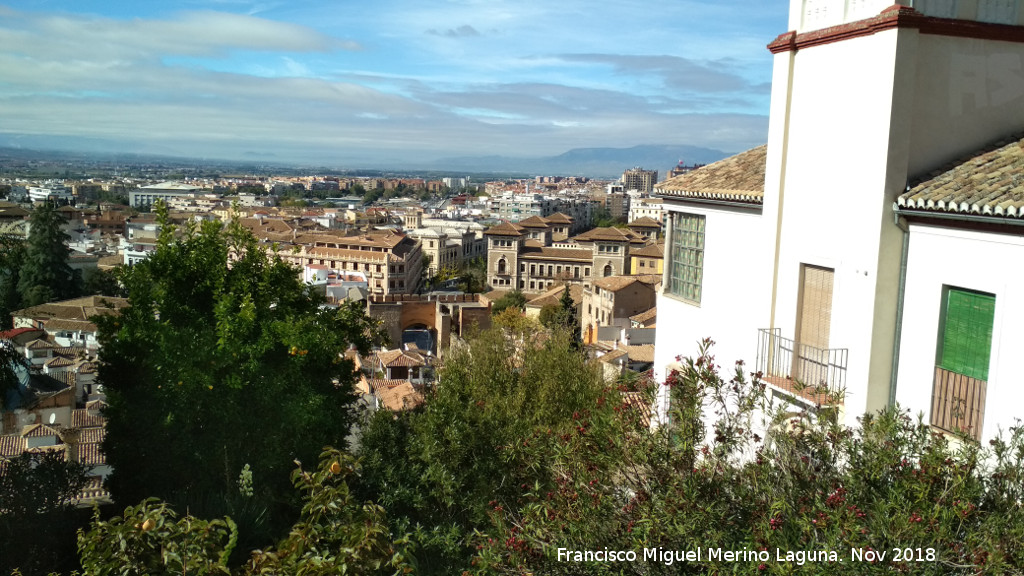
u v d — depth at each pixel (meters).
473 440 17.91
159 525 8.91
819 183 14.14
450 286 171.50
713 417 15.62
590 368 21.42
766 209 15.47
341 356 25.59
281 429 20.06
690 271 19.00
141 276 20.98
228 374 19.75
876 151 12.73
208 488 19.23
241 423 19.89
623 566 9.48
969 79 12.98
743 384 12.09
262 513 15.78
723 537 9.16
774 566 8.20
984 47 13.02
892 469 9.36
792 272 14.92
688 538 9.10
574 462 11.21
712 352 17.53
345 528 9.56
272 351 21.28
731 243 16.95
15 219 115.19
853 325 13.22
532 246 170.75
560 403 20.11
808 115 14.42
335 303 99.00
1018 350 10.78
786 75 14.79
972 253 11.50
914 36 12.43
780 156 15.05
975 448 10.06
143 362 20.33
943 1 12.78
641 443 10.46
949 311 12.02
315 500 9.80
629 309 101.50
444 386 21.52
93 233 186.88
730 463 11.08
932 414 12.20
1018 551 8.05
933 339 12.17
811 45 14.28
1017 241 10.77
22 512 16.17
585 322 110.50
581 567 9.66
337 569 8.88
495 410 19.16
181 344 19.44
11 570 13.78
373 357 63.69
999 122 13.26
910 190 12.44
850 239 13.33
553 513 10.77
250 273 22.38
